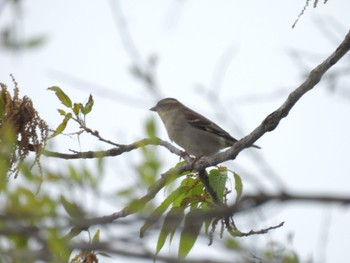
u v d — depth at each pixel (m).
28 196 5.43
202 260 4.23
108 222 4.55
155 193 5.62
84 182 5.48
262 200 3.94
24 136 10.38
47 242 5.11
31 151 10.46
